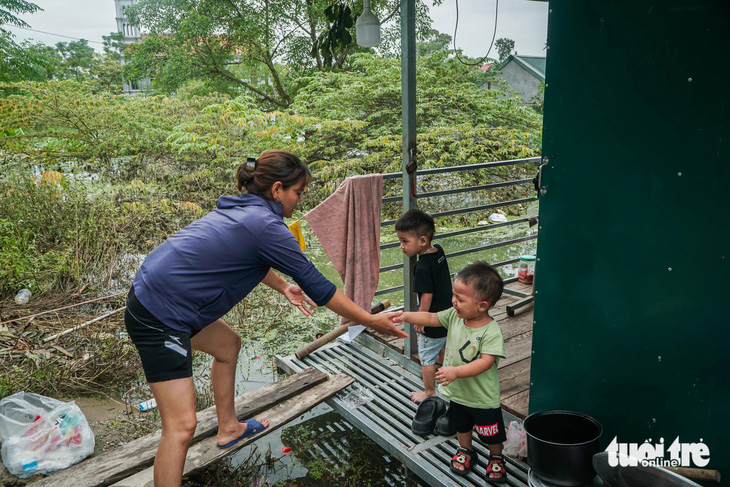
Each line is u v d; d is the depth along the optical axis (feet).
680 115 6.31
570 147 7.67
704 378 6.53
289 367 12.80
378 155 35.76
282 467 9.89
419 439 9.57
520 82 46.55
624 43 6.75
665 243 6.68
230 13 53.21
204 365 14.15
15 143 38.09
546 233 8.27
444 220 30.48
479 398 7.95
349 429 11.19
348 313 7.29
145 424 11.12
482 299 7.55
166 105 44.27
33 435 9.42
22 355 13.43
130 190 29.32
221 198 7.30
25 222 22.02
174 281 6.59
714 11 5.80
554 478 7.04
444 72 42.27
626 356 7.42
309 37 53.93
